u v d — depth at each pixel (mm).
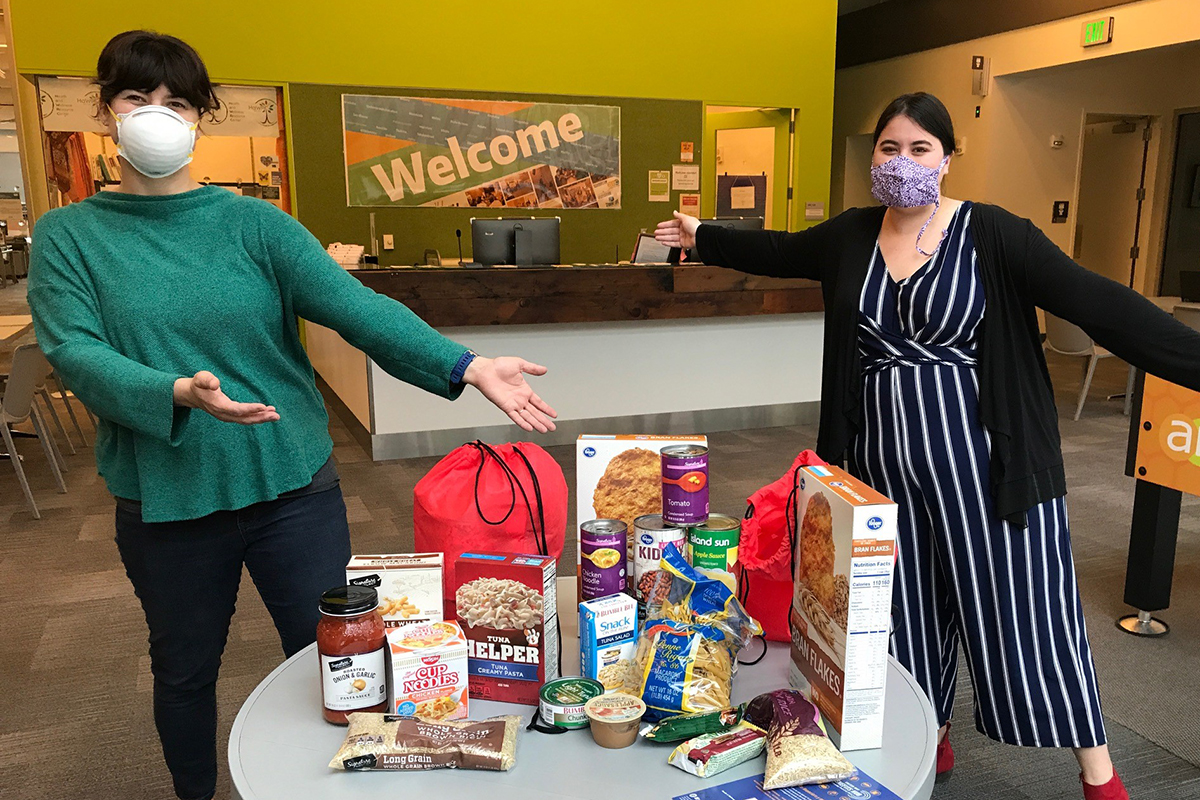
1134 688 2525
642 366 5445
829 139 9258
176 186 1412
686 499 1340
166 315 1363
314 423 1527
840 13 11258
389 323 1396
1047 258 1531
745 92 8812
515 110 8055
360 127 7621
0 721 2398
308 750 1072
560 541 1477
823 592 1123
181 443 1387
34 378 4340
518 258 5676
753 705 1113
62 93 6945
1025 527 1589
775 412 5871
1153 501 2750
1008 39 8859
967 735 2320
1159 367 1452
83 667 2707
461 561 1194
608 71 8289
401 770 1025
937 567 1710
